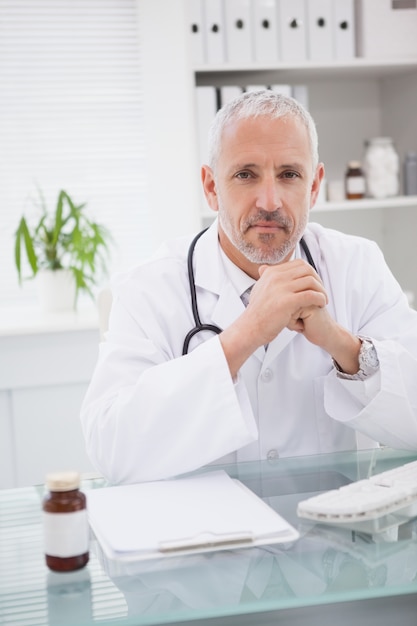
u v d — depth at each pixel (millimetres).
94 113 3041
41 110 3008
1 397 2643
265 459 1294
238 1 2566
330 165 3053
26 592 829
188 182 2594
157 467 1213
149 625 770
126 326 1445
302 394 1442
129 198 3102
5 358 2623
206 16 2547
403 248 3002
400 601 889
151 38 2811
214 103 2592
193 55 2547
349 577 830
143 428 1210
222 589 817
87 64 3004
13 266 3039
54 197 3047
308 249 1548
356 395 1349
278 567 856
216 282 1456
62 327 2621
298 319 1318
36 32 2955
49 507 876
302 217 1335
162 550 891
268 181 1294
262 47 2602
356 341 1338
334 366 1382
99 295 1763
